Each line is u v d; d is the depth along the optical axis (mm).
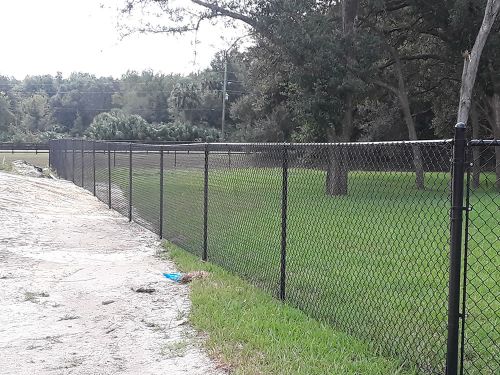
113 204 14008
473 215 8438
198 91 70562
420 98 32219
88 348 4375
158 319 5078
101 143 15391
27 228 10055
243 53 24062
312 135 22328
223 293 5672
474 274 6148
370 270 6223
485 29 17734
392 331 4266
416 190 5328
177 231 8984
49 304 5605
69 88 106312
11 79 121312
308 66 19312
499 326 4590
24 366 3998
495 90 22438
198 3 21219
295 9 19391
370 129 36906
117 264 7492
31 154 40031
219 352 4105
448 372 3354
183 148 8547
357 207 7340
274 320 4781
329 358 3900
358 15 22969
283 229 5523
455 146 3273
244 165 7145
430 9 22219
